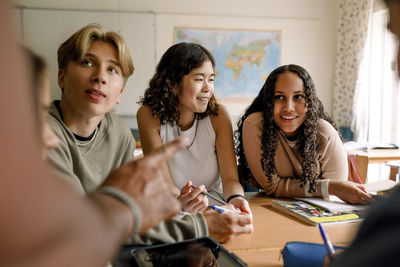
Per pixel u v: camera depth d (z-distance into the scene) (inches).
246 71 163.2
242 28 160.9
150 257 26.5
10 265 7.2
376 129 148.2
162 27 155.6
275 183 51.5
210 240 28.9
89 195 12.0
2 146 7.2
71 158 35.2
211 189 56.4
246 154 55.3
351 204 43.5
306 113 50.3
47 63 14.0
